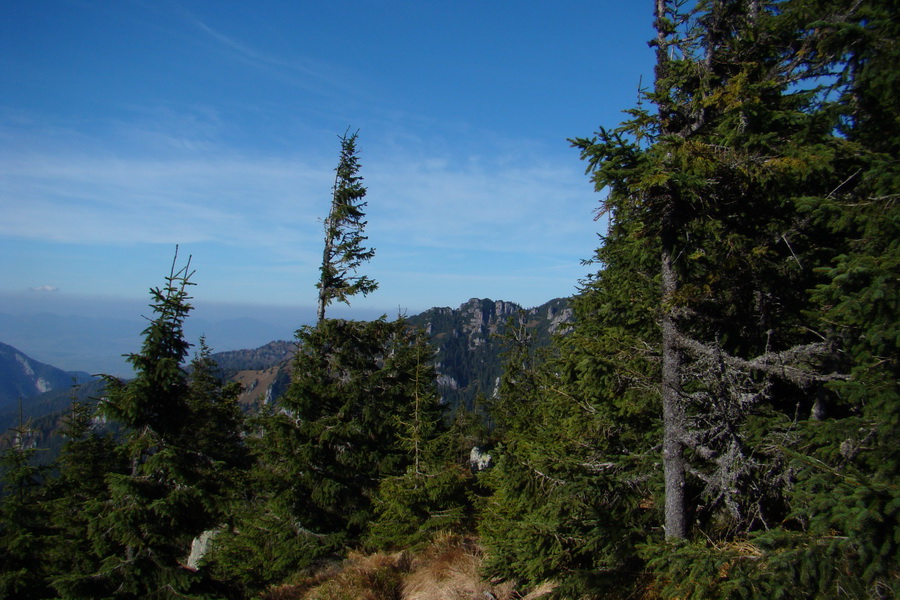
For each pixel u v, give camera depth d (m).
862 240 5.44
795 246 7.23
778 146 6.19
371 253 17.59
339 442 16.59
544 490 7.65
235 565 15.47
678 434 6.57
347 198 17.80
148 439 11.11
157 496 10.92
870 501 3.90
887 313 4.60
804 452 5.86
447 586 10.34
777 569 4.23
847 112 6.27
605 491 7.34
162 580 10.60
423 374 18.31
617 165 6.42
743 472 6.13
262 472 16.12
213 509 10.91
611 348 7.16
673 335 6.62
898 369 4.81
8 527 12.70
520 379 22.00
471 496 13.23
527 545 7.87
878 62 5.42
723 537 7.14
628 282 9.44
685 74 6.60
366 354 18.39
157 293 11.45
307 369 17.16
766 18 6.53
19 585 11.49
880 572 3.78
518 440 9.55
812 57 6.40
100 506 10.77
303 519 15.72
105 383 11.35
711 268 6.73
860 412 6.44
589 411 8.99
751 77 6.37
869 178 5.33
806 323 7.23
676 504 6.56
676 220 6.42
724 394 6.34
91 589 10.00
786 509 6.62
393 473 16.84
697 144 5.53
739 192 6.25
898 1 5.22
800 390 7.45
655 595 6.84
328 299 17.64
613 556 7.30
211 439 22.98
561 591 7.57
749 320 7.52
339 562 14.30
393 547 14.59
